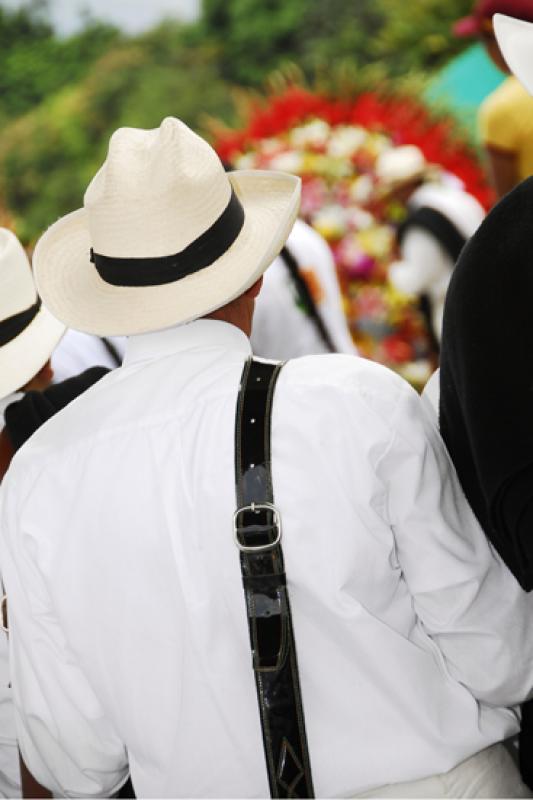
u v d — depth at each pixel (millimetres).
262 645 4027
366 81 13992
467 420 4180
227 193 4367
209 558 4078
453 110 14023
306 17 19812
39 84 20859
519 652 4348
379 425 4062
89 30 21203
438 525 4168
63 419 4418
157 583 4148
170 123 4238
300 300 8281
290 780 4098
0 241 5863
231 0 20438
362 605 4105
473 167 11719
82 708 4473
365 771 4180
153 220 4188
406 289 10562
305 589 4035
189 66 20469
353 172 11305
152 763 4348
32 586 4418
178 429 4145
